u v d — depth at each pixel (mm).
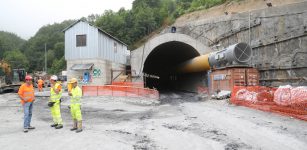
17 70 36938
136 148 7273
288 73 23766
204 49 31625
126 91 21547
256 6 35938
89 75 28312
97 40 28234
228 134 8977
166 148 7312
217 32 38750
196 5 57750
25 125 9555
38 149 7156
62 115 14328
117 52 35219
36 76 49406
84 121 12266
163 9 78938
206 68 28609
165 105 19891
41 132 9414
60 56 117875
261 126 10078
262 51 27219
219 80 24406
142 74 30625
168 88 50250
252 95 16344
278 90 14609
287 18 25609
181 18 54688
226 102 18875
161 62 51875
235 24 34375
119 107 17984
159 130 9898
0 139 8344
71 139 8250
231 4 41750
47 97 23734
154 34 68062
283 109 12844
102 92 22109
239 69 21953
